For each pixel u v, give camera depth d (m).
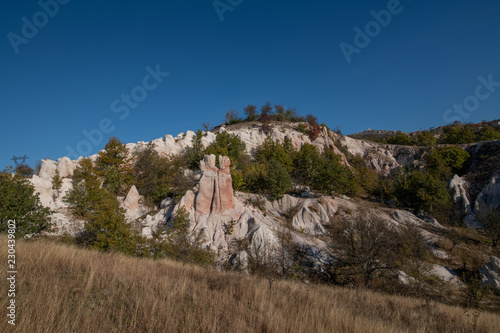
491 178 52.97
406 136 98.81
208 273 14.41
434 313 14.11
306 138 78.62
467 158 69.94
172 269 14.59
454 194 51.75
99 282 9.30
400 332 9.89
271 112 100.12
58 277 9.12
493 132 84.75
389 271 27.44
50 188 36.06
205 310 8.69
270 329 7.92
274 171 43.12
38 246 12.45
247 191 45.09
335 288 19.58
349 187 51.22
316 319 9.16
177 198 39.22
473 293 23.89
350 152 88.19
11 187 24.11
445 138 93.31
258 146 67.56
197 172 52.78
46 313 6.41
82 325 6.34
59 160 48.19
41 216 24.39
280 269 26.47
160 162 48.25
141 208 38.25
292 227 36.53
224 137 63.47
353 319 9.77
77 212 33.81
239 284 12.55
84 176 40.59
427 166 70.50
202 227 32.38
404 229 38.34
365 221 29.34
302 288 14.38
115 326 6.68
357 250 28.14
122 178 43.19
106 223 23.34
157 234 29.88
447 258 33.72
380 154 85.19
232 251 29.14
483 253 35.31
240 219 33.41
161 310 7.77
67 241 24.44
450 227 43.06
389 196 56.66
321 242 33.72
